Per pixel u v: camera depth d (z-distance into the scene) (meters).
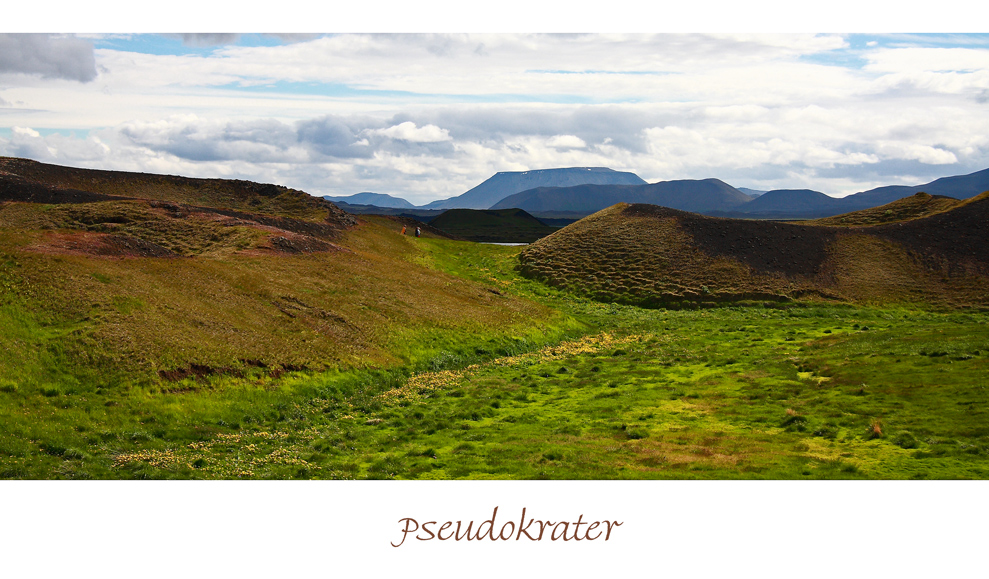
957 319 71.44
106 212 69.88
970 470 23.19
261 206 109.38
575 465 25.86
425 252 104.00
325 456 27.53
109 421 28.27
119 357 32.88
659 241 102.12
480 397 38.91
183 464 25.09
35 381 29.55
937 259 88.44
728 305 81.56
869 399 33.44
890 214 109.50
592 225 114.81
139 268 47.09
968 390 31.73
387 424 33.06
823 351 48.38
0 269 38.59
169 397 31.36
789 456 26.19
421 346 49.44
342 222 104.44
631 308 83.12
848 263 89.88
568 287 92.44
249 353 38.06
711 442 28.88
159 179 115.50
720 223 106.75
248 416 32.06
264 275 55.44
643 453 27.50
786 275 87.56
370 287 60.41
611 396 39.41
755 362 47.06
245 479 24.11
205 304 44.25
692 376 44.06
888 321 70.88
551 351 55.59
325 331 46.34
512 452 27.80
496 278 96.38
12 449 24.12
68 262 42.81
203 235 67.44
